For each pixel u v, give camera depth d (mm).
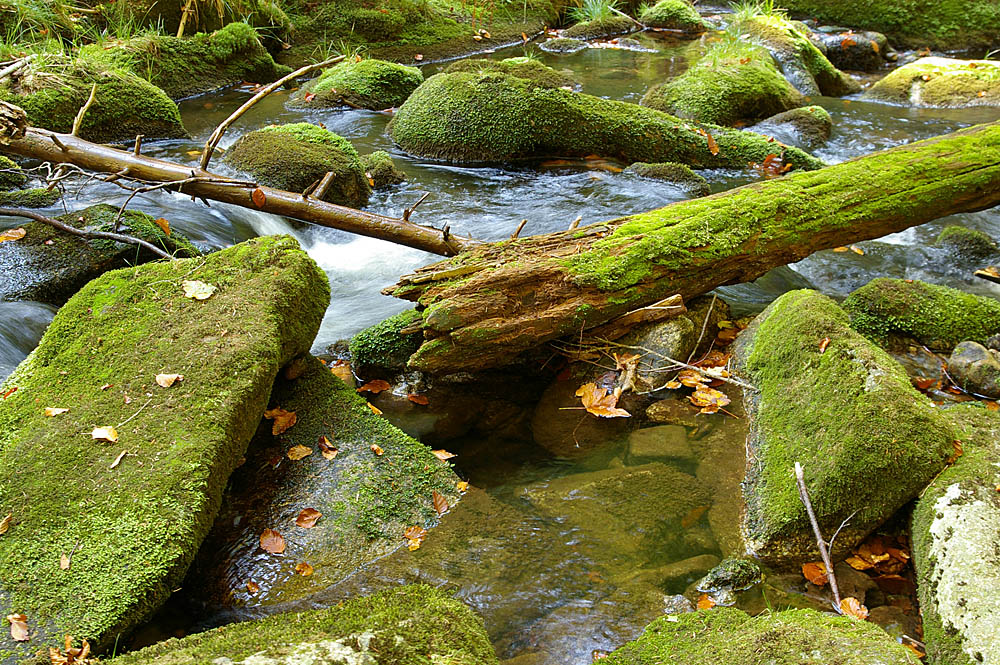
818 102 9234
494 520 2996
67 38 8500
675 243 4059
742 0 13648
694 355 4074
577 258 3900
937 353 4129
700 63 9125
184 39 9125
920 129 8102
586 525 2965
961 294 4320
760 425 3316
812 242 4449
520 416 3719
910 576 2723
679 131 7086
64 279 4316
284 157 6047
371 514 2941
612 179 6836
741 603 2605
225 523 2887
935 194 4703
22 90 6820
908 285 4340
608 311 3910
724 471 3229
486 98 7207
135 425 2836
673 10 12406
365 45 10750
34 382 3057
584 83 9539
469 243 4316
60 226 4355
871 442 2846
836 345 3326
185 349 3129
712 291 4891
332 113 8453
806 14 12641
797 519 2799
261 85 9555
